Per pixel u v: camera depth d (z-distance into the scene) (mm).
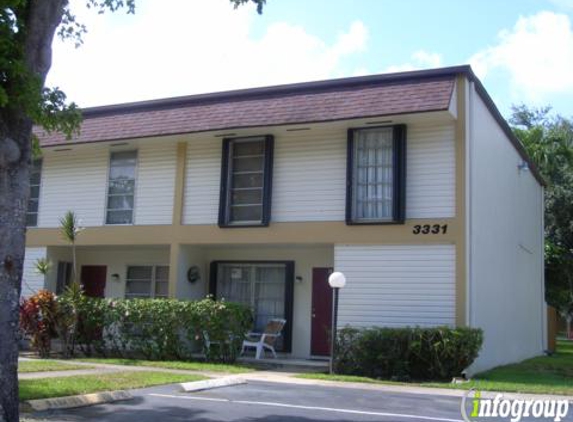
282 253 18016
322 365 15617
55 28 8531
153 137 17562
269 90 16891
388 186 15469
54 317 16750
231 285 18594
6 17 7859
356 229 15523
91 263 20859
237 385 12180
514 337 19344
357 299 15266
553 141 33000
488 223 16547
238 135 17000
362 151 15836
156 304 16422
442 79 14992
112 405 9562
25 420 8203
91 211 19141
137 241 18234
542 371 15875
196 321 15961
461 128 14852
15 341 7586
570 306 37281
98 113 19219
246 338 17203
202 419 8555
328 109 15570
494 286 16969
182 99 18078
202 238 17344
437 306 14531
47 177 20031
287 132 16594
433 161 15031
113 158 19141
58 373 12562
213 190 17484
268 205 16531
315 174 16281
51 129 9859
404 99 14789
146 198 18359
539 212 25281
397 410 9562
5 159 7641
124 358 16484
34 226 20047
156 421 8367
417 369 13898
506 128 18797
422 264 14797
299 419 8656
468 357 13562
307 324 17438
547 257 29922
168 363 15203
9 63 7566
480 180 15898
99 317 17016
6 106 7738
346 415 9055
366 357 14039
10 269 7598
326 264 17469
